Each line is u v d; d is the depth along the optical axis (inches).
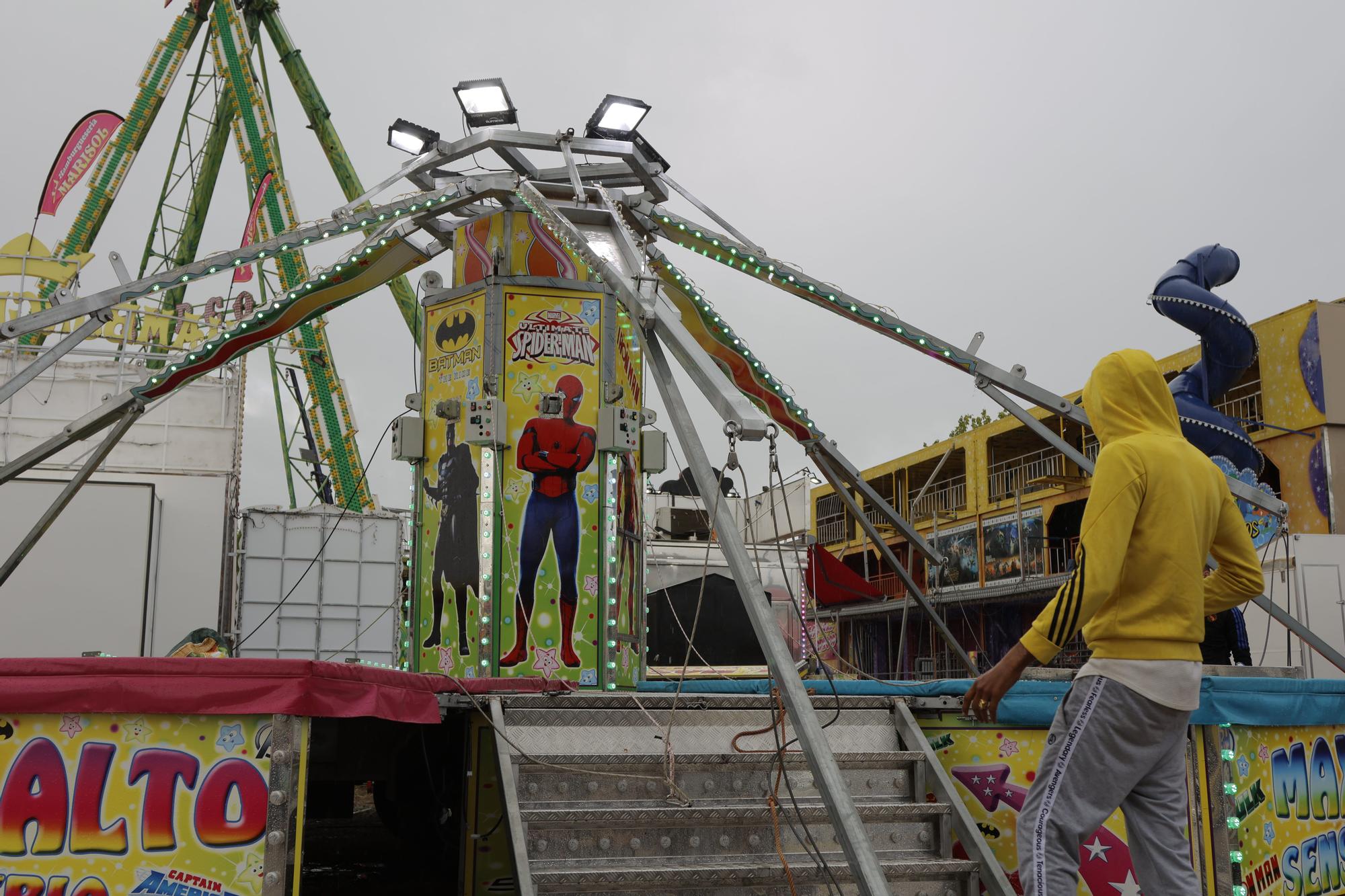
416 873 327.0
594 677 360.5
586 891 185.3
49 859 170.4
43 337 870.4
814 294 355.3
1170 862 144.9
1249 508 816.3
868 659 1708.9
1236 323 861.8
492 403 358.6
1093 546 143.4
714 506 173.3
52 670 172.7
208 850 173.3
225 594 831.1
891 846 210.8
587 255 243.3
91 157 1277.1
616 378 382.0
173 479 837.8
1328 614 787.4
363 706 190.4
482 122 359.3
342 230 341.4
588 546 367.6
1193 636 146.4
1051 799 145.9
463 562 365.1
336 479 1268.5
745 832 205.2
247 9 1354.6
